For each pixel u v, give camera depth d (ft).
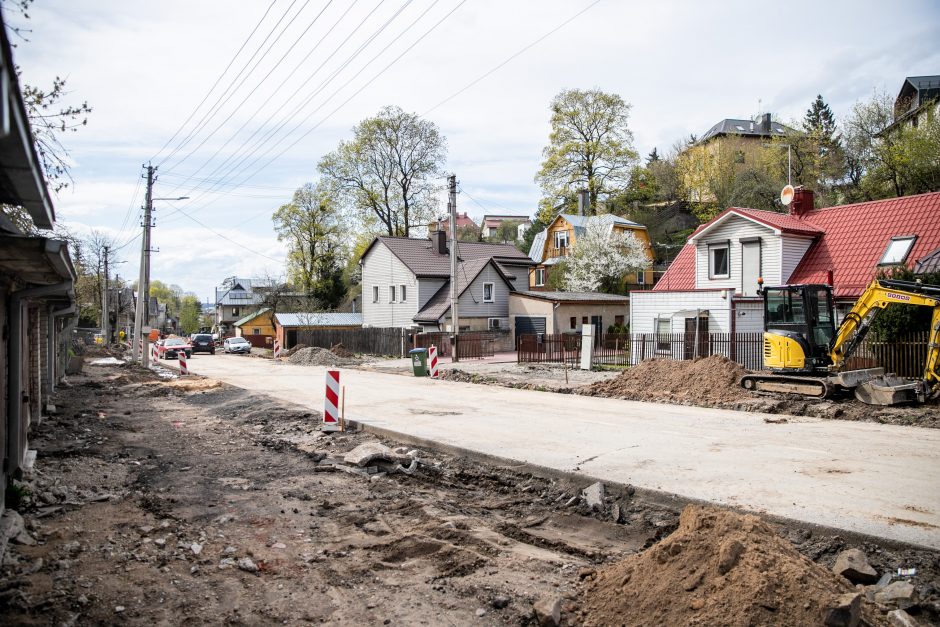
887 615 14.74
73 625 14.14
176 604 15.58
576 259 151.43
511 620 15.07
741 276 80.69
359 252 192.95
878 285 45.75
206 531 21.15
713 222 82.38
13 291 24.20
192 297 410.72
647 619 14.08
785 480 26.63
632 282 157.38
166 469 30.53
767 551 14.40
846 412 43.60
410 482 29.55
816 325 49.62
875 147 117.39
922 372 51.72
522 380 72.08
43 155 34.58
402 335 126.21
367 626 14.79
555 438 37.11
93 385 69.46
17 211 37.35
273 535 21.02
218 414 50.98
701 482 26.48
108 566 17.66
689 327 81.66
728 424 41.42
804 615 12.86
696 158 176.96
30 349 39.29
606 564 18.62
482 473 30.91
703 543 15.03
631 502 25.34
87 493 24.97
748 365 71.51
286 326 165.48
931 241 66.74
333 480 28.86
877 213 75.10
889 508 22.54
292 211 187.42
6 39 9.35
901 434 36.88
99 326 222.48
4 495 21.48
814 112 203.62
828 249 75.72
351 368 103.35
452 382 75.20
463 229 299.79
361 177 171.42
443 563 18.66
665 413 47.03
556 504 25.94
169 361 132.67
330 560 18.85
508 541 20.98
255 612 15.37
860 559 17.95
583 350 83.76
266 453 35.06
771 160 146.10
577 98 170.19
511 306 136.46
